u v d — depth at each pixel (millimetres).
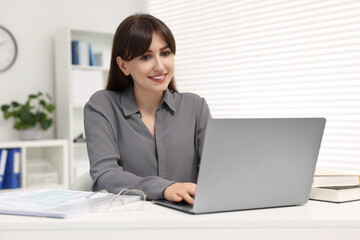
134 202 1075
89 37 4039
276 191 1029
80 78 3701
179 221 862
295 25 3172
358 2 2834
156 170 1479
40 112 3604
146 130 1474
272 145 1008
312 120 1045
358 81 2846
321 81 3014
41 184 3490
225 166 951
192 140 1559
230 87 3629
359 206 1057
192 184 1051
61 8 3980
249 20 3490
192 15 3971
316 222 893
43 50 3871
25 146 3387
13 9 3730
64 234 840
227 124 934
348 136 2900
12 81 3711
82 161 3994
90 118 1428
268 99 3363
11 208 931
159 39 1330
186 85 4031
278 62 3303
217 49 3734
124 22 1371
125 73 1445
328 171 1283
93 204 974
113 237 850
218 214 942
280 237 886
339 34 2939
